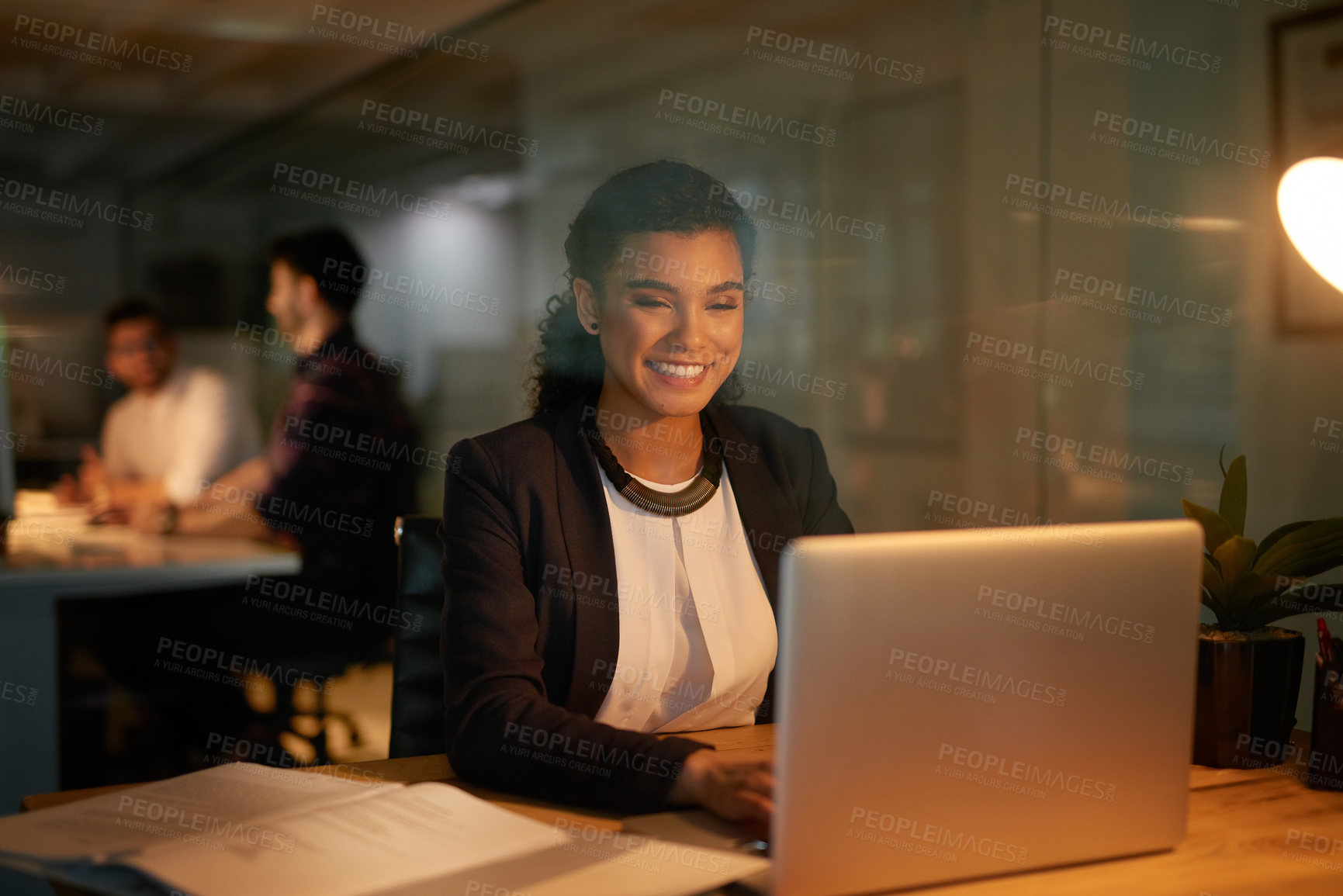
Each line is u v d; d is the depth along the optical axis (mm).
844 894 678
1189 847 786
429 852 697
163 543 2451
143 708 2355
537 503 1119
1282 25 2242
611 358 1185
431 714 1302
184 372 3074
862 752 665
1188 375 2584
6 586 2035
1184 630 755
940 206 3600
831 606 649
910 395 3754
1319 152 2168
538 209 5359
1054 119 3090
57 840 696
